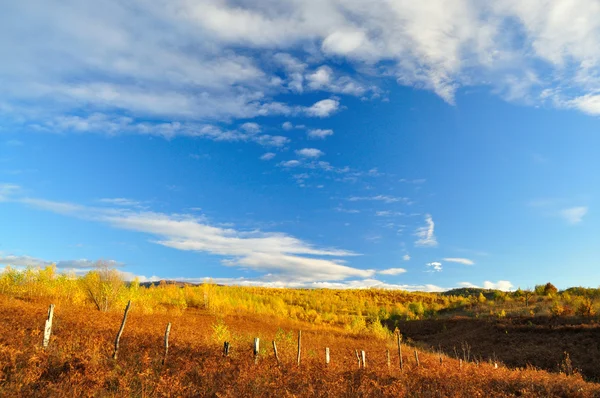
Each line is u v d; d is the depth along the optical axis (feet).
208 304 190.49
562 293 225.76
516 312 186.70
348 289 451.94
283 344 71.61
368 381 46.93
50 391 29.35
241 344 64.08
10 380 30.07
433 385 50.03
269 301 283.38
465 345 150.00
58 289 120.06
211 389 36.99
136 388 34.35
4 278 116.78
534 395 50.06
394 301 371.35
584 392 53.36
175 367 42.37
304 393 38.52
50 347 39.60
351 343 120.47
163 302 187.01
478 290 415.03
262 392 37.42
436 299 367.45
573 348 114.32
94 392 30.78
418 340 184.03
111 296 116.26
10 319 57.77
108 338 52.34
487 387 52.65
